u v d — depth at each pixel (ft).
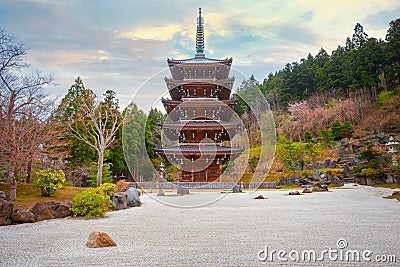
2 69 57.00
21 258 21.39
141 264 19.70
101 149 90.22
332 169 119.65
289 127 175.83
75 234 30.09
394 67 179.63
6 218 36.40
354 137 150.10
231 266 19.33
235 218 39.99
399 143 120.47
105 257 21.42
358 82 185.78
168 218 40.50
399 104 154.51
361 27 229.86
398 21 182.50
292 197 71.51
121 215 43.91
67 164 106.83
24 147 54.80
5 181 68.80
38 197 56.90
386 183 103.35
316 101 196.65
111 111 105.09
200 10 104.99
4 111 53.67
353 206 52.47
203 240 26.73
